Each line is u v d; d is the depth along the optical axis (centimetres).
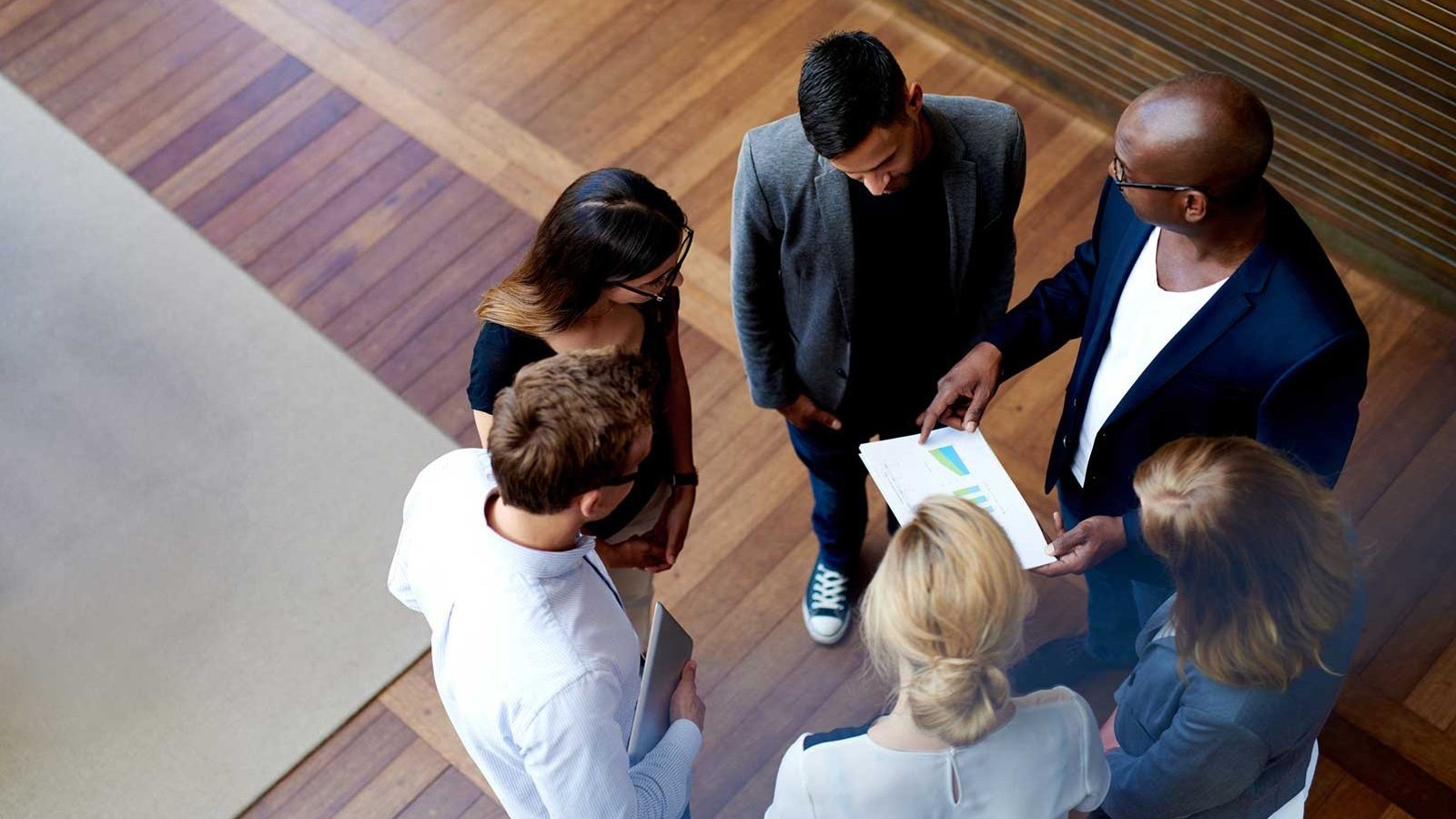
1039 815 150
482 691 159
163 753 295
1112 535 206
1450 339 323
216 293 370
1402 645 280
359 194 386
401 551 180
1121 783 185
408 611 313
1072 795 153
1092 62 359
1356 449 308
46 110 414
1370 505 299
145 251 380
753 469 323
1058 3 352
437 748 293
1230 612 155
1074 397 219
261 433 343
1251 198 171
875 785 147
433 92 404
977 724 136
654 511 231
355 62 414
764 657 294
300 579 320
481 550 164
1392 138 308
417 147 393
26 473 341
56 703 304
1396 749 268
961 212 211
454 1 423
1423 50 288
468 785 287
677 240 186
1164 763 174
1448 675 276
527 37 411
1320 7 300
